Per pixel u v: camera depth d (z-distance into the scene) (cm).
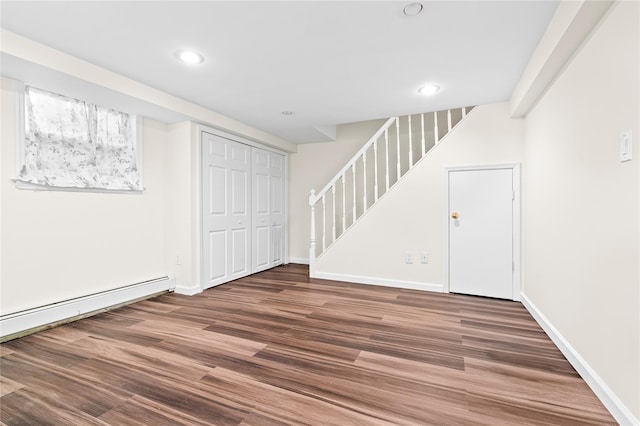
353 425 138
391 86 285
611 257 148
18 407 151
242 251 433
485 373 181
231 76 263
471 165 344
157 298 336
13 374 181
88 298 279
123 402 155
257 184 462
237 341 226
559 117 215
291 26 192
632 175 132
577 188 186
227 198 403
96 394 161
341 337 233
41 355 204
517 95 282
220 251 393
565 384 169
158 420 142
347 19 185
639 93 126
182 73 257
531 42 212
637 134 128
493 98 318
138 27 192
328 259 425
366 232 401
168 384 171
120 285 314
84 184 280
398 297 339
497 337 233
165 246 364
